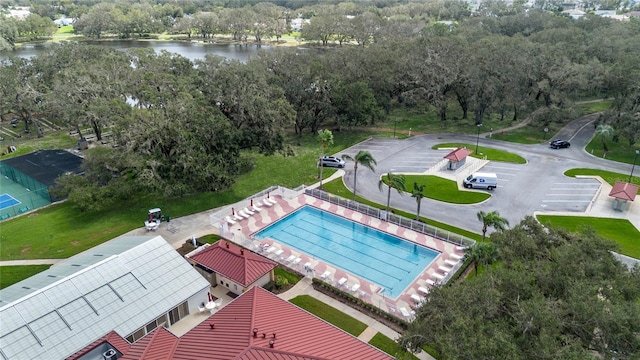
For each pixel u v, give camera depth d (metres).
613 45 91.94
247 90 64.25
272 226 49.50
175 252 37.50
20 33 172.75
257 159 69.19
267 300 29.05
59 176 57.66
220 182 54.91
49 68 91.44
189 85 64.50
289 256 43.22
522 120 87.94
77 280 32.12
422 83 87.06
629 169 63.84
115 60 80.06
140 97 65.38
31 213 52.84
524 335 22.11
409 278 40.50
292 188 59.00
